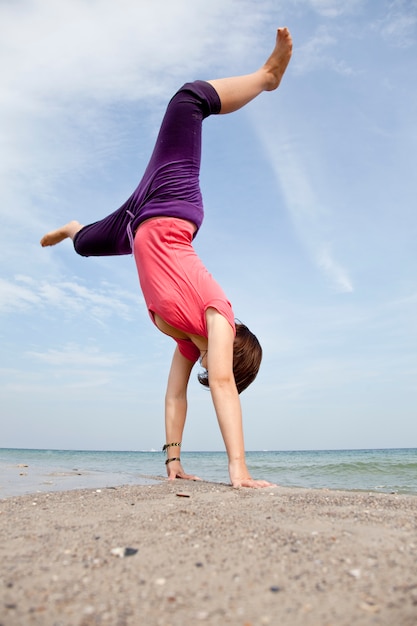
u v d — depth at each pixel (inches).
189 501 98.5
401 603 46.4
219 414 130.2
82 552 62.2
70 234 163.9
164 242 138.0
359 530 70.4
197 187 141.8
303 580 52.0
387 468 516.7
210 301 133.4
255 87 143.9
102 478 175.0
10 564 57.9
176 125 136.5
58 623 43.2
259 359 145.1
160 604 46.9
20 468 248.7
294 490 117.3
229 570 55.1
